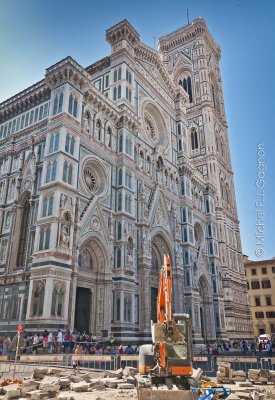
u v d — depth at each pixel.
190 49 96.25
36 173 36.91
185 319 14.73
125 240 39.88
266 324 92.50
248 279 98.50
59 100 37.25
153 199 48.81
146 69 56.84
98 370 21.62
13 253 35.50
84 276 35.28
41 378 18.28
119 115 45.62
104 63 51.69
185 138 64.19
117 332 35.69
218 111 95.94
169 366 13.90
